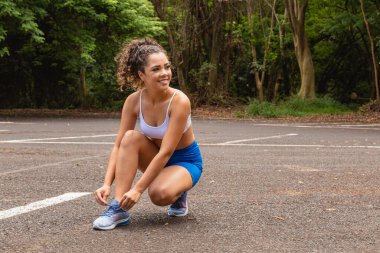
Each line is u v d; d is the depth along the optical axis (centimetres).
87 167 762
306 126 1647
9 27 2075
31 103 2591
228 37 2648
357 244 392
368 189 603
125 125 459
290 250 376
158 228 433
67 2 2030
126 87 461
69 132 1332
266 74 3097
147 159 446
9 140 1126
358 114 2225
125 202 422
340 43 3097
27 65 2541
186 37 2600
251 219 464
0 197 559
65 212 490
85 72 2611
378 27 2775
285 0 2667
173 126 433
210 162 816
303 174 706
